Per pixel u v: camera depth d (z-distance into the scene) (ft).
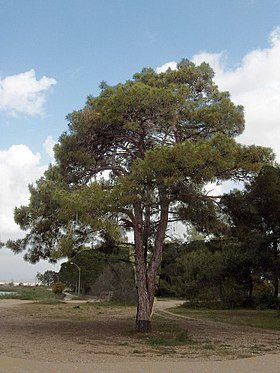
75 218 58.23
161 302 163.73
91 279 212.23
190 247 78.33
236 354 47.62
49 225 66.28
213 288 136.26
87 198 57.06
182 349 51.26
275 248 89.51
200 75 69.67
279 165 68.13
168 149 54.44
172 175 55.36
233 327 79.87
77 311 118.32
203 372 35.99
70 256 63.31
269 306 128.67
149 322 66.59
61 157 65.05
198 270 143.54
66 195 58.39
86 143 65.82
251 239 87.81
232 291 131.23
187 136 66.23
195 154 53.98
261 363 40.91
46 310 119.96
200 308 134.00
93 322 85.25
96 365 38.47
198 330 73.77
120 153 69.26
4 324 79.61
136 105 60.54
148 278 66.54
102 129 64.80
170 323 85.46
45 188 64.80
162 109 60.90
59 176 66.33
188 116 63.82
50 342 55.36
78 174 66.90
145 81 71.51
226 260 117.60
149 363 40.29
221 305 133.08
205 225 69.92
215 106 65.51
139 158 61.62
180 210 67.36
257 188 64.80
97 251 73.67
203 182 58.18
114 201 56.59
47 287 283.18
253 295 134.51
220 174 60.54
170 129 64.80
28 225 67.00
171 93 60.59
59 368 36.32
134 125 61.05
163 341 56.85
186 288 143.84
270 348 52.75
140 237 65.51
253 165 59.31
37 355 44.27
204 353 48.32
